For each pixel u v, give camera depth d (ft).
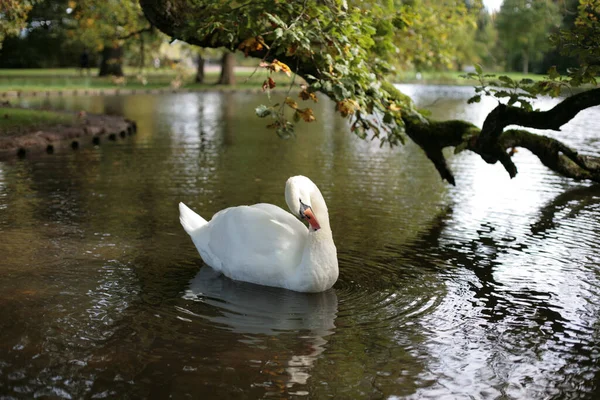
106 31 93.25
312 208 21.47
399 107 30.14
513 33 112.68
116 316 19.47
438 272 23.71
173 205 32.42
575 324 19.44
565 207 33.78
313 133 64.13
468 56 102.83
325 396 15.30
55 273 22.88
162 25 33.19
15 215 30.25
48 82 132.05
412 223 30.09
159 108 91.35
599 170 35.01
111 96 113.19
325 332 18.66
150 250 25.59
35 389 15.33
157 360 16.81
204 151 50.90
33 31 187.83
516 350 17.75
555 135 60.95
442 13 52.37
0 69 193.77
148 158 47.06
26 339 17.80
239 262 22.31
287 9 27.32
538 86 26.43
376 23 30.86
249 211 22.77
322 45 27.40
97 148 52.08
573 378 16.34
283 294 21.52
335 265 21.61
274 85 24.63
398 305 20.70
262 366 16.62
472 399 15.30
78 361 16.67
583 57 26.76
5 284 21.76
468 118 79.15
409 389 15.67
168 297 21.04
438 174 42.29
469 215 31.76
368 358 17.16
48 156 47.52
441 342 18.15
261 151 51.29
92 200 33.37
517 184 39.52
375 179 40.19
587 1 28.02
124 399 15.01
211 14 29.48
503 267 24.29
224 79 144.56
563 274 23.59
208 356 17.08
